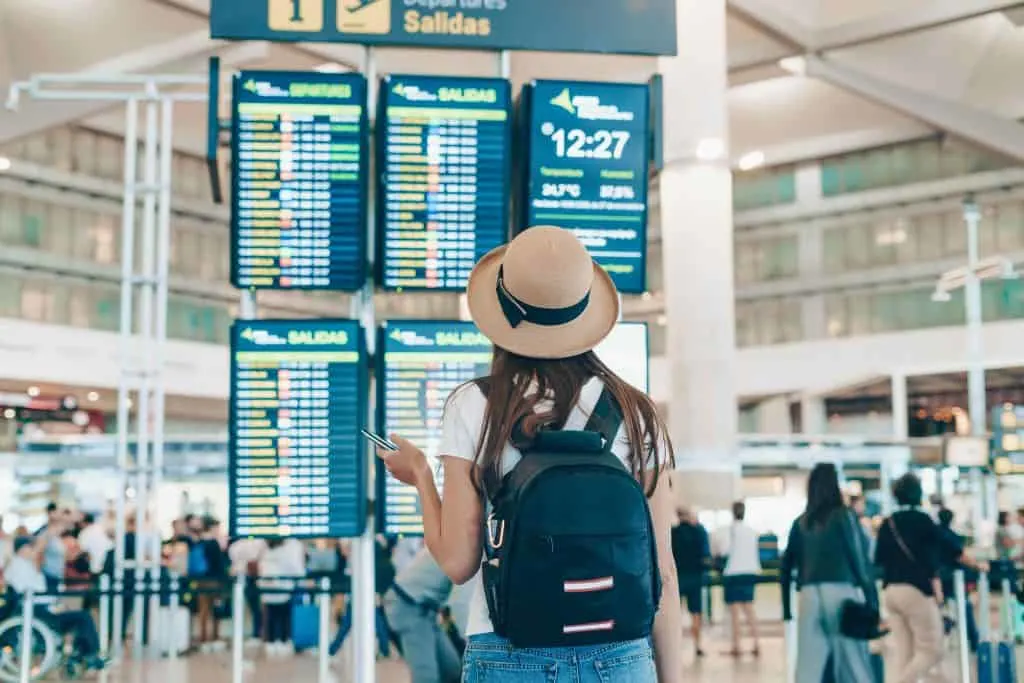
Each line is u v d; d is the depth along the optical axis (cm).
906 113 3166
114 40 2325
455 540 217
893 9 2695
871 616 748
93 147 4519
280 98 619
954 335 4281
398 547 1430
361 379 620
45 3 2239
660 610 227
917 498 885
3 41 2292
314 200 618
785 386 4741
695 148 2300
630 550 205
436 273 621
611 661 213
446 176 623
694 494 2319
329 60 2309
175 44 2325
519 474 206
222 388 4488
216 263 4981
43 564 1345
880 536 896
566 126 628
